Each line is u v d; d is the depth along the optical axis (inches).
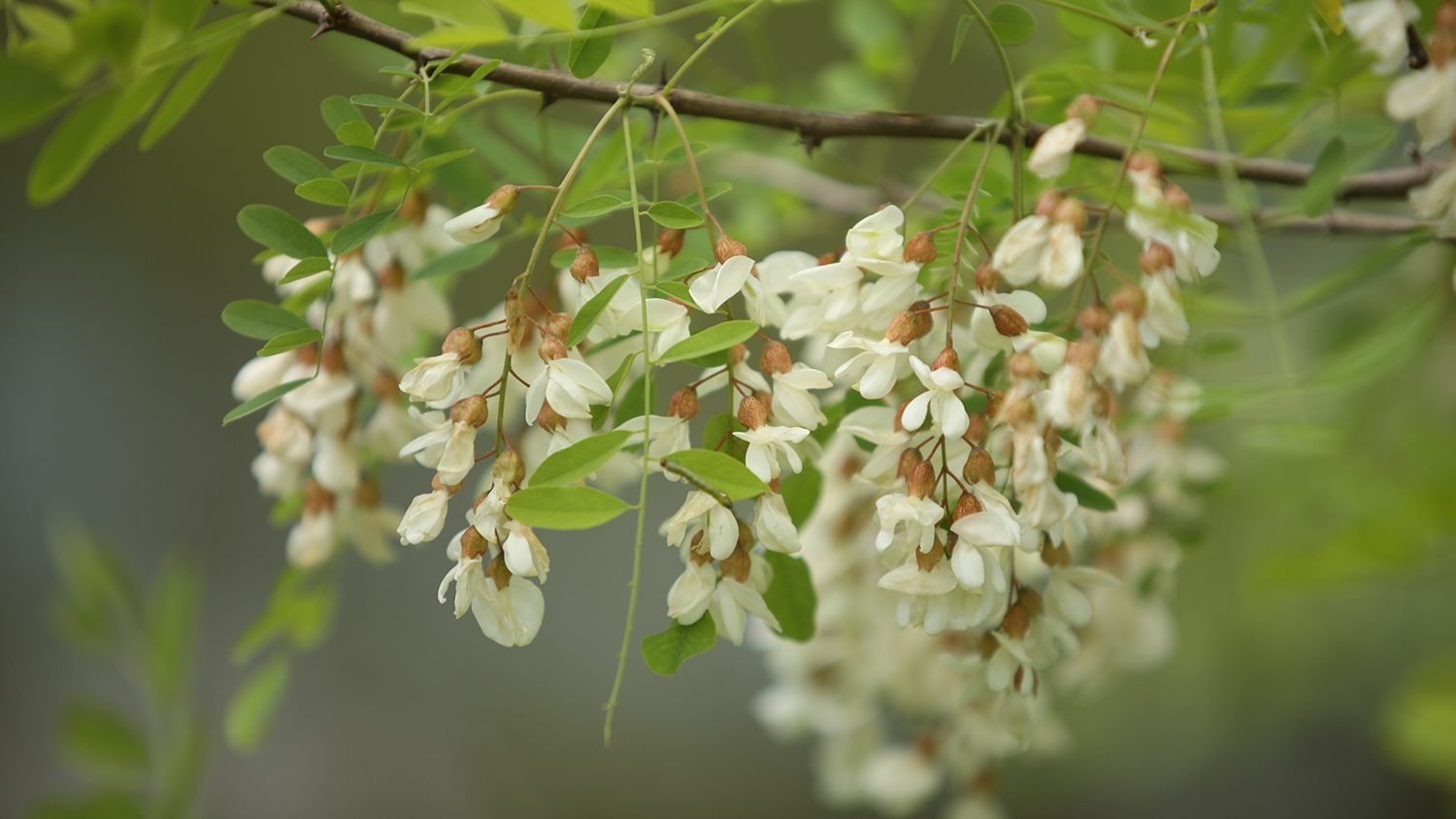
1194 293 57.3
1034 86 54.5
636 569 49.7
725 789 137.6
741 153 66.6
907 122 54.4
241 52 122.5
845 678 64.6
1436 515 59.1
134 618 65.9
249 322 52.6
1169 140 58.7
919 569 51.2
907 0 62.2
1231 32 52.4
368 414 56.8
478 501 51.2
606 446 50.2
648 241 98.5
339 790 127.6
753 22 60.3
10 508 121.8
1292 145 60.1
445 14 52.8
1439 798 125.6
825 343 53.6
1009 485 52.5
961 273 54.1
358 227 52.4
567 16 51.3
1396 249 55.9
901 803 64.2
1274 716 120.0
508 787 133.0
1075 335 53.2
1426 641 110.1
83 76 51.2
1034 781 130.8
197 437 129.3
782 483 53.8
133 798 61.5
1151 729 124.6
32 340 125.7
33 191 51.2
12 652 117.4
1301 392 56.7
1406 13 53.4
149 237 127.5
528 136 59.3
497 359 55.4
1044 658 53.1
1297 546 64.3
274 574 129.5
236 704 58.7
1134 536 59.4
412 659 133.8
